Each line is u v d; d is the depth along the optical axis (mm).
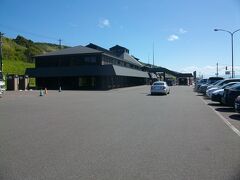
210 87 31828
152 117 15625
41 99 29328
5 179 5992
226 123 13625
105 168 6699
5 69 71375
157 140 9750
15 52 95250
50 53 62031
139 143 9289
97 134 10766
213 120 14602
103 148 8602
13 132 11141
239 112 15859
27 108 20266
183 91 49156
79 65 59125
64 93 41531
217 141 9633
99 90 52438
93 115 16406
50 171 6484
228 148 8664
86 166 6848
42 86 61188
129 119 14797
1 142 9391
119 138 10055
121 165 6934
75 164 7004
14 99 29422
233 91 19859
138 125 12891
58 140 9703
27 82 55875
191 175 6238
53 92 44469
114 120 14430
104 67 55781
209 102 25875
